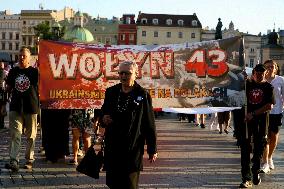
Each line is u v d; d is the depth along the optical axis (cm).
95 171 518
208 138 1443
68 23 11544
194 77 923
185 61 924
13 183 734
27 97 827
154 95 923
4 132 1445
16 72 834
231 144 1293
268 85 760
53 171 836
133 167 488
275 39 6862
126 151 487
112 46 908
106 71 900
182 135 1520
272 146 897
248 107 758
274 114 880
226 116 1600
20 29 12325
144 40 10700
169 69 926
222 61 921
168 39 10731
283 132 1772
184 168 895
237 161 995
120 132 490
